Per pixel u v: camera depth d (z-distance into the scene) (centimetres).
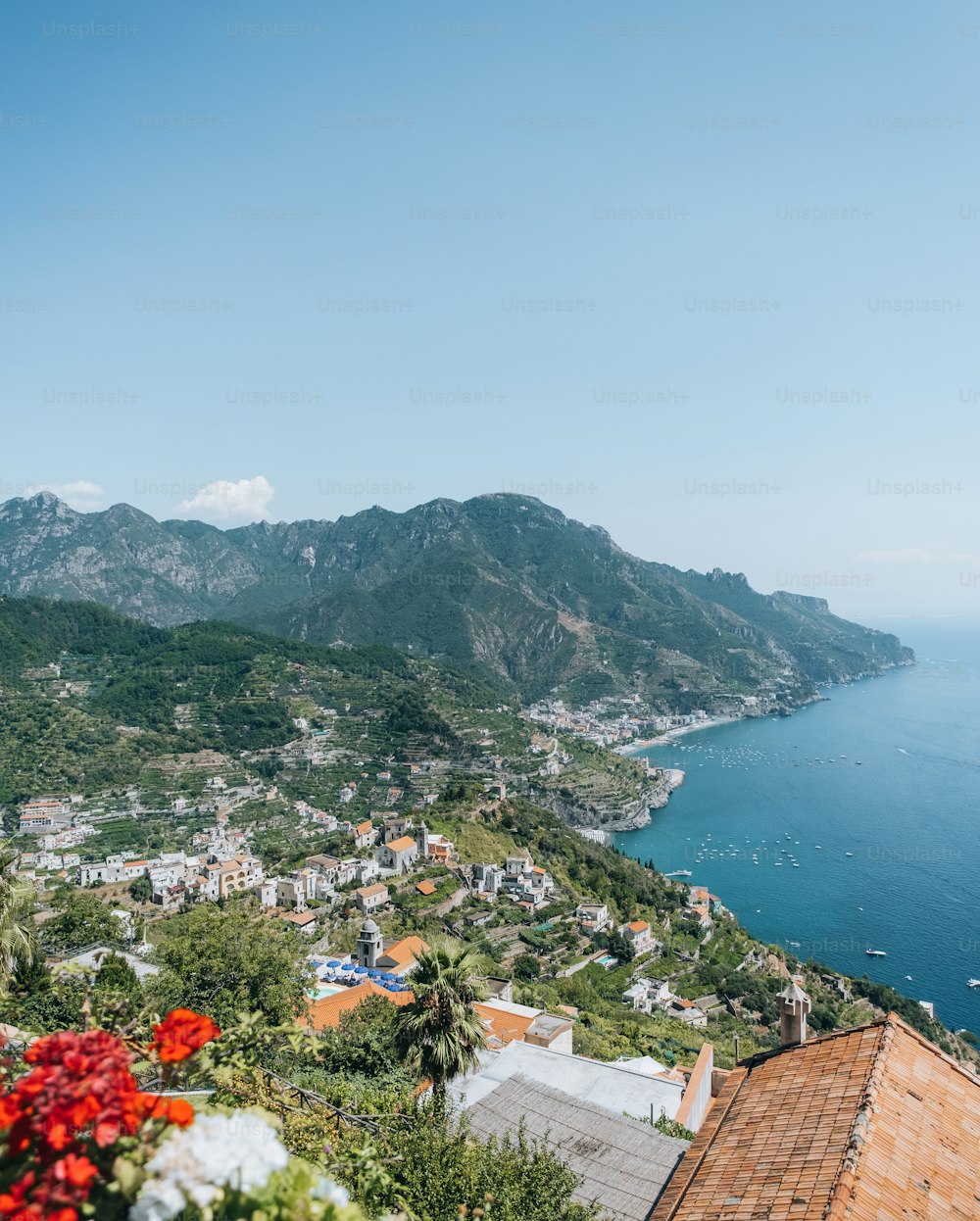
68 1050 545
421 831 13488
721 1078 2870
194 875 12369
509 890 12569
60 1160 504
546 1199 1648
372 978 5909
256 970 3491
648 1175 2105
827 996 10388
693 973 10869
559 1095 2512
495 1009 4269
